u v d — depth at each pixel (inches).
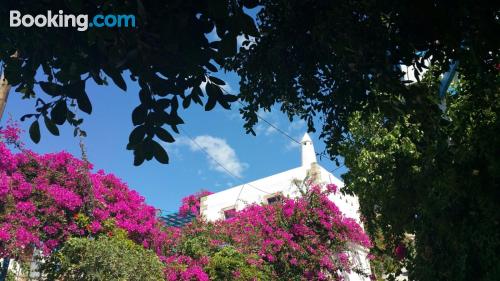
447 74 191.8
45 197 390.9
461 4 104.7
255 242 578.6
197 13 87.7
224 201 791.7
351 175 305.9
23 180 385.4
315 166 693.9
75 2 81.0
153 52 89.0
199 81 99.7
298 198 631.8
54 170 417.4
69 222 401.7
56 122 97.3
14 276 357.7
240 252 539.8
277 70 161.0
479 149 167.8
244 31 82.5
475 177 166.2
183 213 807.7
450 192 176.6
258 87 178.5
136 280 361.4
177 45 85.7
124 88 91.7
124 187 477.1
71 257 353.4
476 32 114.9
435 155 173.3
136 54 86.7
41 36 92.7
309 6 135.5
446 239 188.9
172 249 516.1
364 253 703.1
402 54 120.6
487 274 160.7
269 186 752.3
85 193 427.5
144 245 457.7
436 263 196.7
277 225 601.0
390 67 125.5
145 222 469.7
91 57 92.0
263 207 626.2
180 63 91.9
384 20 129.0
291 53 154.7
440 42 116.3
